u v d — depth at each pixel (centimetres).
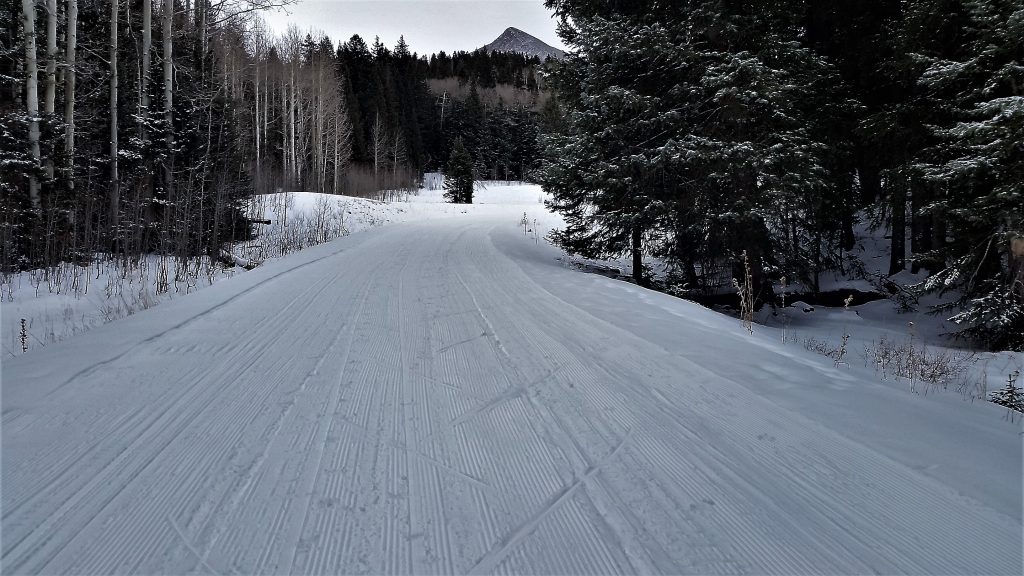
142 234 1303
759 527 236
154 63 1566
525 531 231
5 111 1190
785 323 1078
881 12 1153
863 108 1118
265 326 607
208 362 471
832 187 1097
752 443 318
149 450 305
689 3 1028
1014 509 248
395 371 451
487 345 531
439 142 7788
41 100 1414
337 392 401
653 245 1260
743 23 1007
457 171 5159
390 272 1050
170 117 1423
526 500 257
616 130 1091
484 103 8362
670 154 1011
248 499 255
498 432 333
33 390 398
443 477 278
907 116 1049
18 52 1199
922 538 228
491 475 280
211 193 1468
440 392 402
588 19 1226
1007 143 775
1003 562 211
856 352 778
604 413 362
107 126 1563
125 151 1330
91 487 265
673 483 272
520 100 8444
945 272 934
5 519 238
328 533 229
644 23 1120
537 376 438
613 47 1083
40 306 820
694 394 398
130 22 1552
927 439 326
